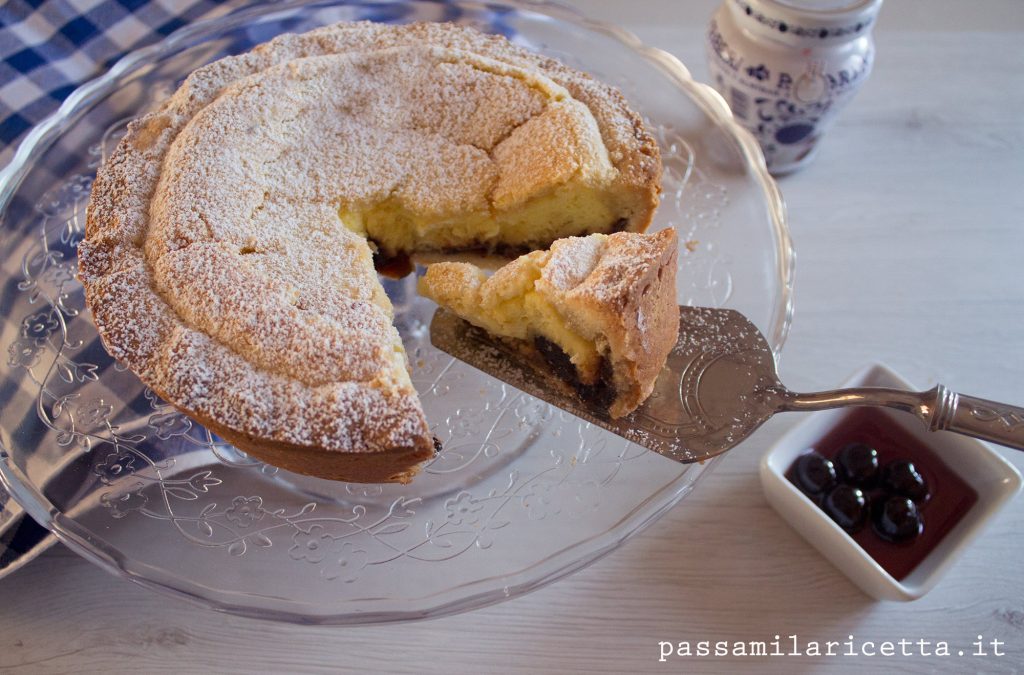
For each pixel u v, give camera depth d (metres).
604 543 0.52
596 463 0.55
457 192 0.59
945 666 0.53
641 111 0.65
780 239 0.60
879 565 0.54
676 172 0.63
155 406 0.56
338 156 0.58
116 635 0.53
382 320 0.54
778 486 0.55
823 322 0.63
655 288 0.54
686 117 0.65
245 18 0.66
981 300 0.64
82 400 0.56
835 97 0.65
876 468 0.55
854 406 0.56
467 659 0.53
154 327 0.53
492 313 0.57
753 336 0.56
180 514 0.54
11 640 0.53
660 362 0.55
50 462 0.54
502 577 0.52
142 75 0.64
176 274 0.53
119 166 0.57
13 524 0.53
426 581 0.52
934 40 0.74
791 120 0.65
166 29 0.68
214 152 0.56
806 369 0.61
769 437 0.59
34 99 0.65
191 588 0.51
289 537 0.53
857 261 0.65
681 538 0.56
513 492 0.54
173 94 0.61
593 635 0.54
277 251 0.55
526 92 0.60
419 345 0.58
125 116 0.63
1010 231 0.66
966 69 0.73
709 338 0.56
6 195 0.60
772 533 0.56
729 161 0.64
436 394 0.57
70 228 0.60
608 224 0.62
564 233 0.62
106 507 0.53
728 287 0.59
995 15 0.75
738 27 0.65
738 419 0.54
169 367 0.52
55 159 0.62
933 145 0.70
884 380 0.58
